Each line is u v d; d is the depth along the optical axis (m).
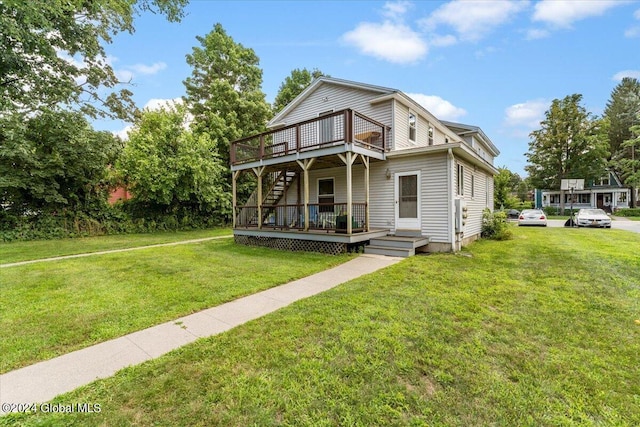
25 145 11.32
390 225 9.52
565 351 2.84
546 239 11.12
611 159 35.00
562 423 1.95
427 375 2.47
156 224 15.93
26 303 4.34
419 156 8.95
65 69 11.02
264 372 2.51
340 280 5.52
